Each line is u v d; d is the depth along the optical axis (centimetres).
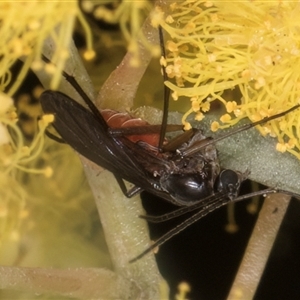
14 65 7
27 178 7
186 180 6
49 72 6
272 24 7
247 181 7
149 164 6
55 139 7
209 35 7
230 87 7
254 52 7
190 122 7
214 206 6
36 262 7
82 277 7
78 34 7
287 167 7
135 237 7
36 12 6
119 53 7
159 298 7
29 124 7
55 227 7
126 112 7
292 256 7
